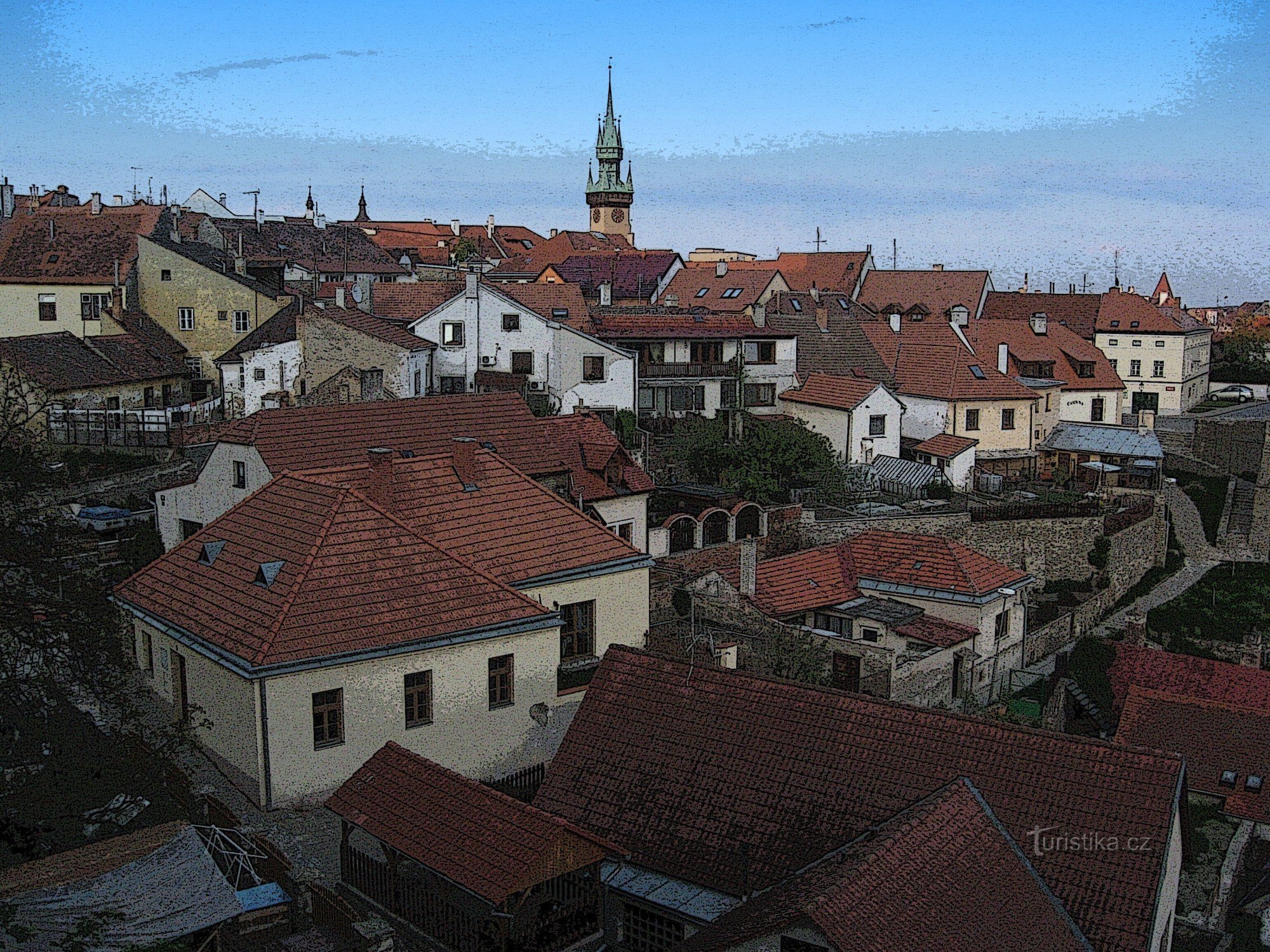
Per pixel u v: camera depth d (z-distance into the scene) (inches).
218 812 1031.0
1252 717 1581.0
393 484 1424.7
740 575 1760.6
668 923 917.8
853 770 966.4
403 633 1181.7
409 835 917.8
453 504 1438.2
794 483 2383.1
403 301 2874.0
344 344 2485.2
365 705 1157.1
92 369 2375.7
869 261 4618.6
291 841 1059.3
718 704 1053.2
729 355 2915.8
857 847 877.2
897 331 3275.1
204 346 2869.1
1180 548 2765.7
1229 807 1434.5
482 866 866.1
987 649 1834.4
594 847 896.3
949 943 761.6
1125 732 1603.1
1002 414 2994.6
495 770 1258.6
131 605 1294.3
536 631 1264.8
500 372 2736.2
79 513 1761.8
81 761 1077.1
